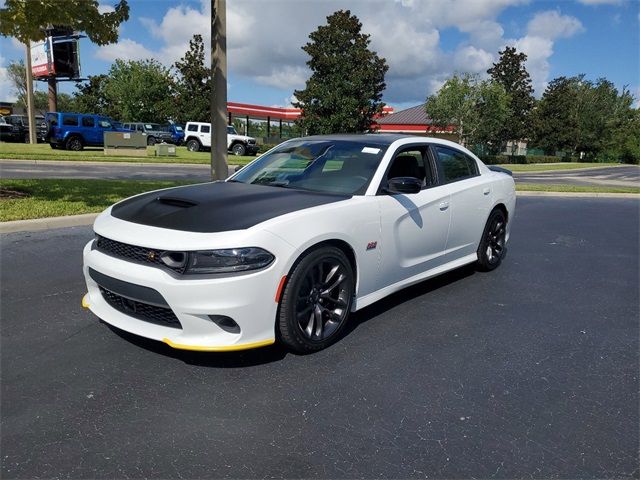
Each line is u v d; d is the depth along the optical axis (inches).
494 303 190.2
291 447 100.2
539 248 293.9
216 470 93.0
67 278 200.1
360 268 150.9
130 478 90.4
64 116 1007.6
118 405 113.1
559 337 160.1
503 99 1573.6
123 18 373.1
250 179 180.5
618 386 129.3
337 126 1312.7
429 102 1608.0
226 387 121.7
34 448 97.9
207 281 118.6
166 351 139.3
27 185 406.0
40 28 375.2
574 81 3336.6
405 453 99.4
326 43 1304.1
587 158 3201.3
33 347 140.3
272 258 124.6
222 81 436.1
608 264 259.4
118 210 148.1
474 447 102.0
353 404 116.3
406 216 166.4
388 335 155.9
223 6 426.0
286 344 135.2
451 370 134.7
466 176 210.4
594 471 95.9
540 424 111.0
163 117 1951.3
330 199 149.8
